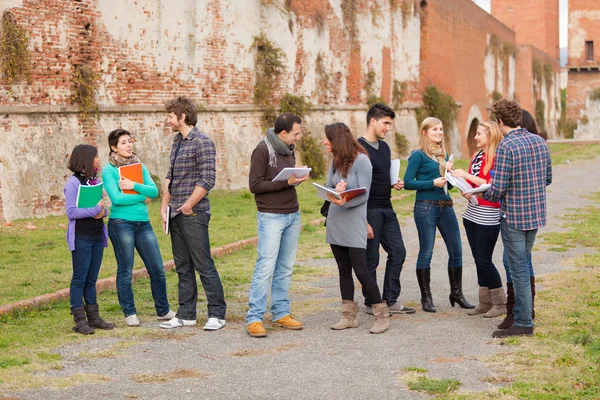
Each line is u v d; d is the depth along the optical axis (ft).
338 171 25.96
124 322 27.07
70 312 27.30
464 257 41.19
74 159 25.45
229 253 41.37
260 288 25.71
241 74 75.51
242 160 74.43
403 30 117.39
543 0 228.02
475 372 20.93
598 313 26.94
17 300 28.43
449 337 24.93
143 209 26.81
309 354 23.08
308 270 37.50
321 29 92.79
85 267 25.39
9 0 49.88
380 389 19.58
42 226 47.62
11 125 50.39
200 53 69.36
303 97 85.76
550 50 234.17
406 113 118.62
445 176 27.32
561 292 30.63
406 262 40.27
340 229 25.79
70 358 22.43
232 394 19.24
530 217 24.08
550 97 228.43
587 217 56.29
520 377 20.24
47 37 53.06
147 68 62.75
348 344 24.27
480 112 154.51
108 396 18.97
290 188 26.35
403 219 57.57
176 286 33.04
